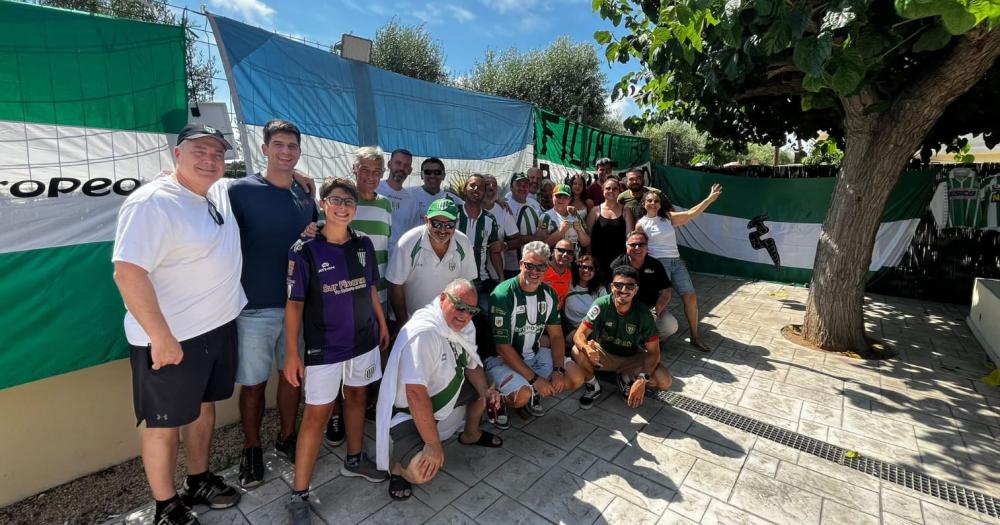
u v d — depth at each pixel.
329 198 2.29
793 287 7.41
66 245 2.37
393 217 3.63
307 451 2.33
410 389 2.38
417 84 4.38
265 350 2.55
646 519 2.39
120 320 2.58
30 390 2.45
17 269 2.22
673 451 2.99
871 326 5.54
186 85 2.75
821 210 7.22
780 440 3.13
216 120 2.99
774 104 6.71
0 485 2.39
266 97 3.17
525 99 15.37
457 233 3.26
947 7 2.21
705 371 4.25
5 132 2.16
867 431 3.23
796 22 2.97
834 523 2.37
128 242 1.87
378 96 4.00
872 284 7.09
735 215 8.01
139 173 2.61
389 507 2.47
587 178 7.53
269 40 3.18
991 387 3.88
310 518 2.38
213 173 2.15
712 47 4.00
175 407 2.12
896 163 4.30
